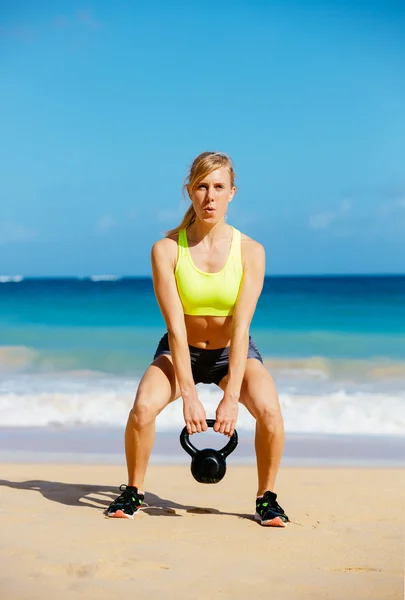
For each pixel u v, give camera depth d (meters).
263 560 3.42
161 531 3.91
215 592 2.98
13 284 38.50
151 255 4.34
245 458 6.24
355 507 4.54
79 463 6.03
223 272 4.24
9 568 3.23
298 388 10.38
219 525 4.07
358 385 10.61
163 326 17.16
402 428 7.78
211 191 4.15
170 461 6.08
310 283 35.03
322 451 6.62
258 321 17.59
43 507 4.43
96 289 29.52
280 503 4.64
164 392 4.25
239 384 4.14
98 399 9.17
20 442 6.96
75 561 3.33
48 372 12.00
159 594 2.94
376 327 16.47
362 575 3.22
